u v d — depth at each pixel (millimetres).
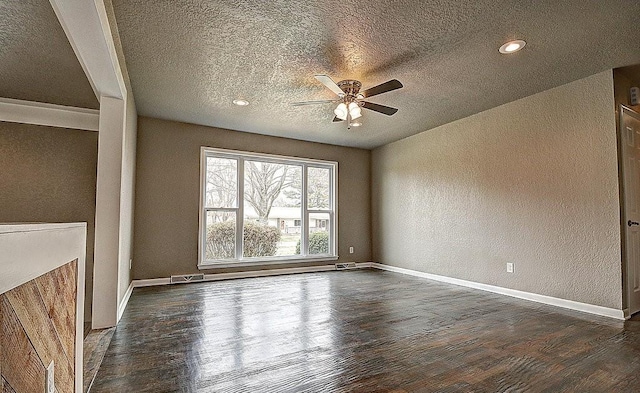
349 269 6176
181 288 4426
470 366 2125
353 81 3340
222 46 2762
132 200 4242
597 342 2523
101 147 2932
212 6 2236
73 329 1386
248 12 2307
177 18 2367
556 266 3586
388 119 4766
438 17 2367
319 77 2859
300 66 3133
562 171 3557
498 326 2902
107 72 2467
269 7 2254
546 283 3672
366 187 6609
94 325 2822
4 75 2809
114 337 2613
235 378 1966
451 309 3445
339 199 6293
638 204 3391
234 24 2449
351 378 1971
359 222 6488
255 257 5461
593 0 2174
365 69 3189
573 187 3461
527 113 3896
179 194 4887
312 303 3676
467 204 4625
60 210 3385
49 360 1089
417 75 3316
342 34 2588
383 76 3342
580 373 2029
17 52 2451
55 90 3107
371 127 5172
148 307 3482
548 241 3662
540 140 3764
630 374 2018
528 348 2412
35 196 3340
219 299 3834
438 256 5070
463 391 1821
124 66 3021
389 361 2201
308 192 6074
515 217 4004
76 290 1431
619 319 3080
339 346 2455
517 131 4004
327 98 3959
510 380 1944
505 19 2393
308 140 5957
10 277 786
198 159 5047
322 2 2203
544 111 3732
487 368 2098
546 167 3699
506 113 4133
